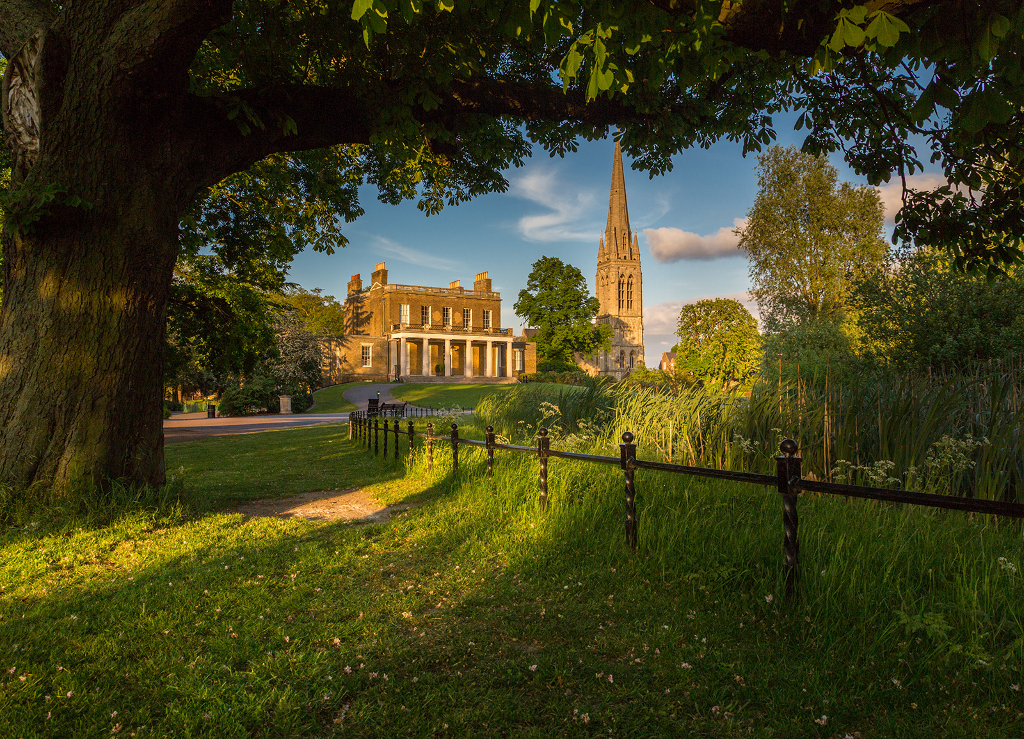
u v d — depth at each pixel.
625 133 8.56
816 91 7.18
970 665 2.41
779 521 4.22
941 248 5.90
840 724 2.21
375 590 3.86
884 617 2.85
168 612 3.41
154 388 6.11
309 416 35.41
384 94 6.44
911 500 2.46
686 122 8.29
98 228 5.57
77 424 5.50
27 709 2.33
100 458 5.59
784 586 3.18
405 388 52.69
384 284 68.38
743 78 7.66
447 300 70.19
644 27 3.25
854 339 20.81
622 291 104.88
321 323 74.19
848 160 7.59
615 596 3.57
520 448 6.02
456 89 7.10
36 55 5.39
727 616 3.18
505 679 2.65
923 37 2.64
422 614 3.46
